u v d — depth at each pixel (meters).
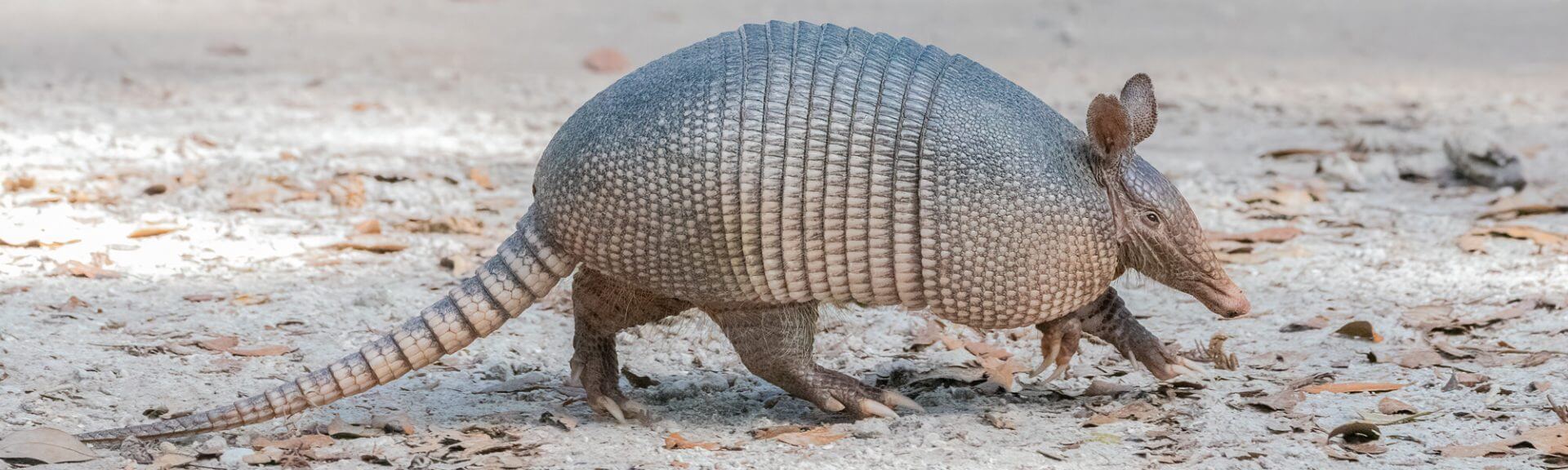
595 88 17.61
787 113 5.52
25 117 14.39
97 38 20.42
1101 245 5.72
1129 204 5.90
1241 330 7.88
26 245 9.19
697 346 7.57
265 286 8.51
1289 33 23.02
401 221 10.41
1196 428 6.14
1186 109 16.17
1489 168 11.77
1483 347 7.42
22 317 7.62
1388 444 5.92
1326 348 7.47
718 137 5.50
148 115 14.83
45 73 17.53
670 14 24.17
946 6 25.59
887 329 7.88
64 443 5.64
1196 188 11.80
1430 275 8.94
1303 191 11.43
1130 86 5.91
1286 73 19.11
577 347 6.38
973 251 5.53
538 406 6.58
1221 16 24.81
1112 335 6.51
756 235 5.54
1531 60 20.02
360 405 6.50
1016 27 23.31
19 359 6.89
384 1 25.19
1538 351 7.28
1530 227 9.92
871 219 5.54
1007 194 5.50
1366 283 8.79
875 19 23.78
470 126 14.82
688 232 5.57
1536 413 6.25
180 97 16.14
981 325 5.73
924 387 6.89
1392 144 13.74
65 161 12.05
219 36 21.12
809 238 5.56
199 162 12.27
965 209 5.50
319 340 7.50
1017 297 5.61
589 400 6.35
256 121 14.66
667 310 6.23
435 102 16.39
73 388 6.51
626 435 6.13
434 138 13.99
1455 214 10.83
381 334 7.66
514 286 5.93
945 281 5.59
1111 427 6.20
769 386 6.98
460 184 11.66
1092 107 5.61
